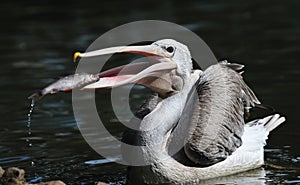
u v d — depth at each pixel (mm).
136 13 27391
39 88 16547
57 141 12477
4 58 20500
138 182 10211
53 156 11578
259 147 10969
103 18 26547
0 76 18125
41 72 18312
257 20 24906
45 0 31391
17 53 21141
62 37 23297
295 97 14805
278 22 24297
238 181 10227
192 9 27891
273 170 10703
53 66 18984
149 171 10102
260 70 17547
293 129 12711
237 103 10727
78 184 10102
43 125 13602
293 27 23250
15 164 11164
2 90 16641
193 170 10234
